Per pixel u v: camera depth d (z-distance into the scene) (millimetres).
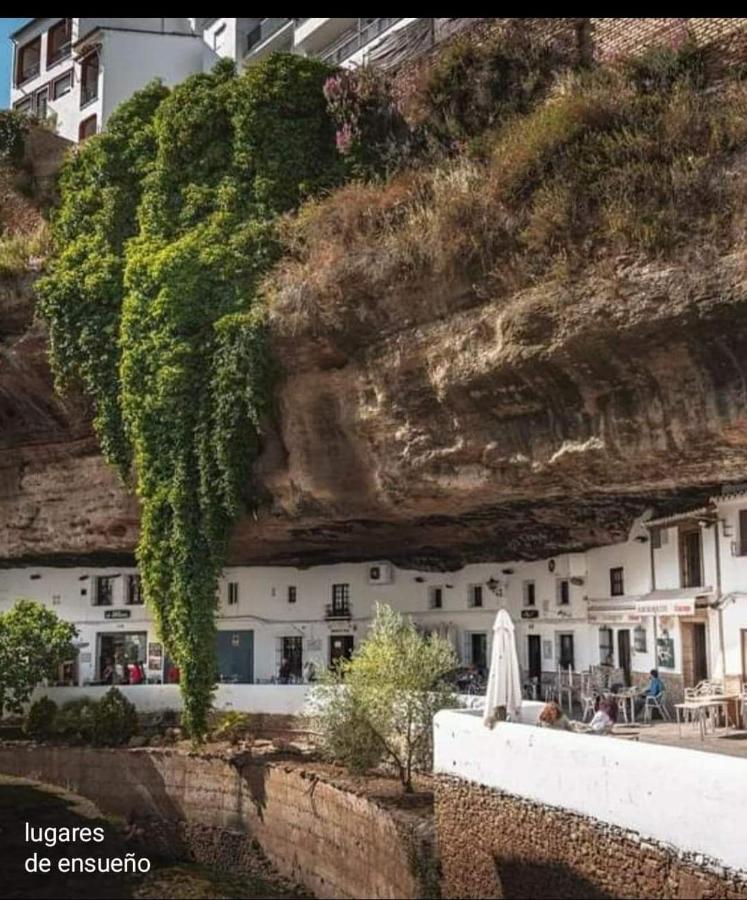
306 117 26000
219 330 23828
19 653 28234
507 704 16500
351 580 31656
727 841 11344
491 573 29234
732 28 19859
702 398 16859
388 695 19000
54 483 29891
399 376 20828
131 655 32875
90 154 29078
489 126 23484
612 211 17359
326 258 21609
